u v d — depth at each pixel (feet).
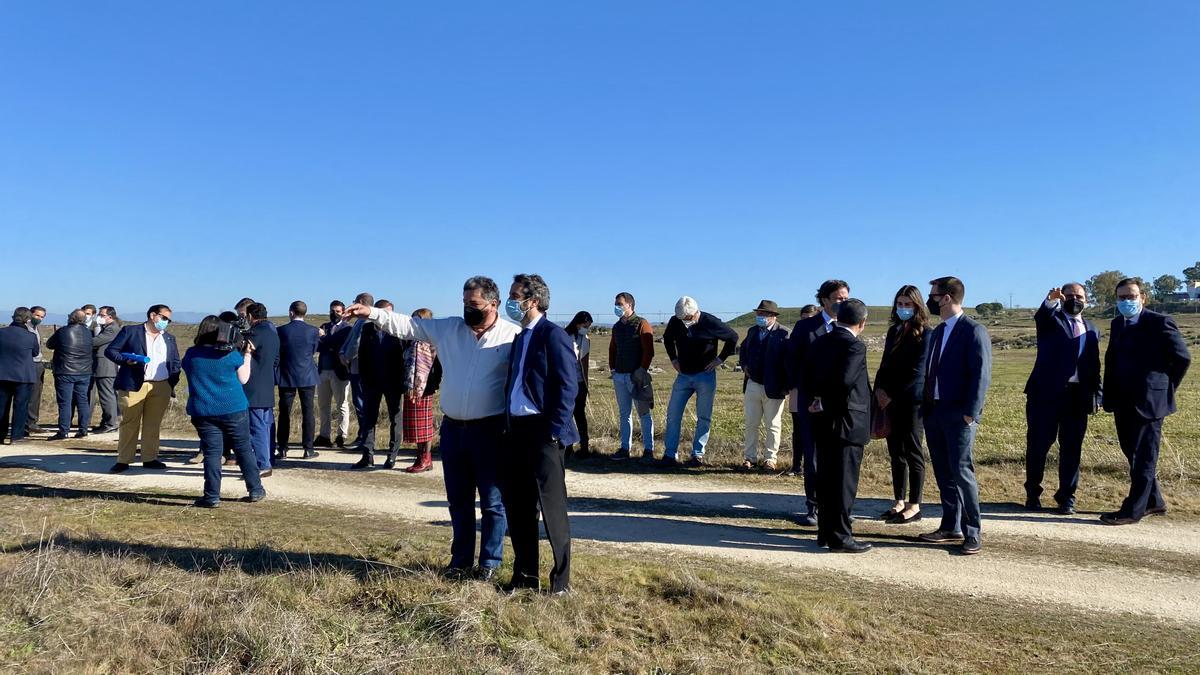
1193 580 19.20
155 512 24.03
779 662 14.20
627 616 15.78
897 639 15.35
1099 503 27.04
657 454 36.88
